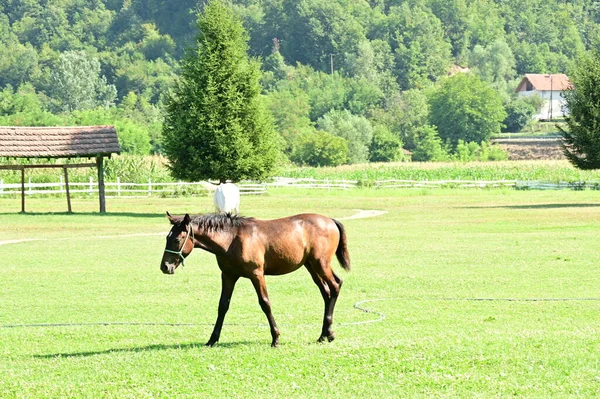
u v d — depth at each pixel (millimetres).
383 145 155000
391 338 14109
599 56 59562
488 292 20422
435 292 20531
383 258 27281
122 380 11695
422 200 59250
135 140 137500
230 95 49031
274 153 50562
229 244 13383
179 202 56750
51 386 11461
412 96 185375
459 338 13781
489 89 176625
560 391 10516
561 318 16625
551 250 28641
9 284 22422
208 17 49469
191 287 21656
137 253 29484
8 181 63344
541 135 176250
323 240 13891
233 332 15359
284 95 173000
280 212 47844
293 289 20922
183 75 50000
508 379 11086
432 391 10672
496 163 108688
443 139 176250
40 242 33219
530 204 53594
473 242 31812
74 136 47312
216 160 49219
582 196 61656
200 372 11984
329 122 154000
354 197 63031
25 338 15391
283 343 13852
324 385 11086
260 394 10781
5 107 163625
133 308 18688
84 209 50188
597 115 56906
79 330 16125
